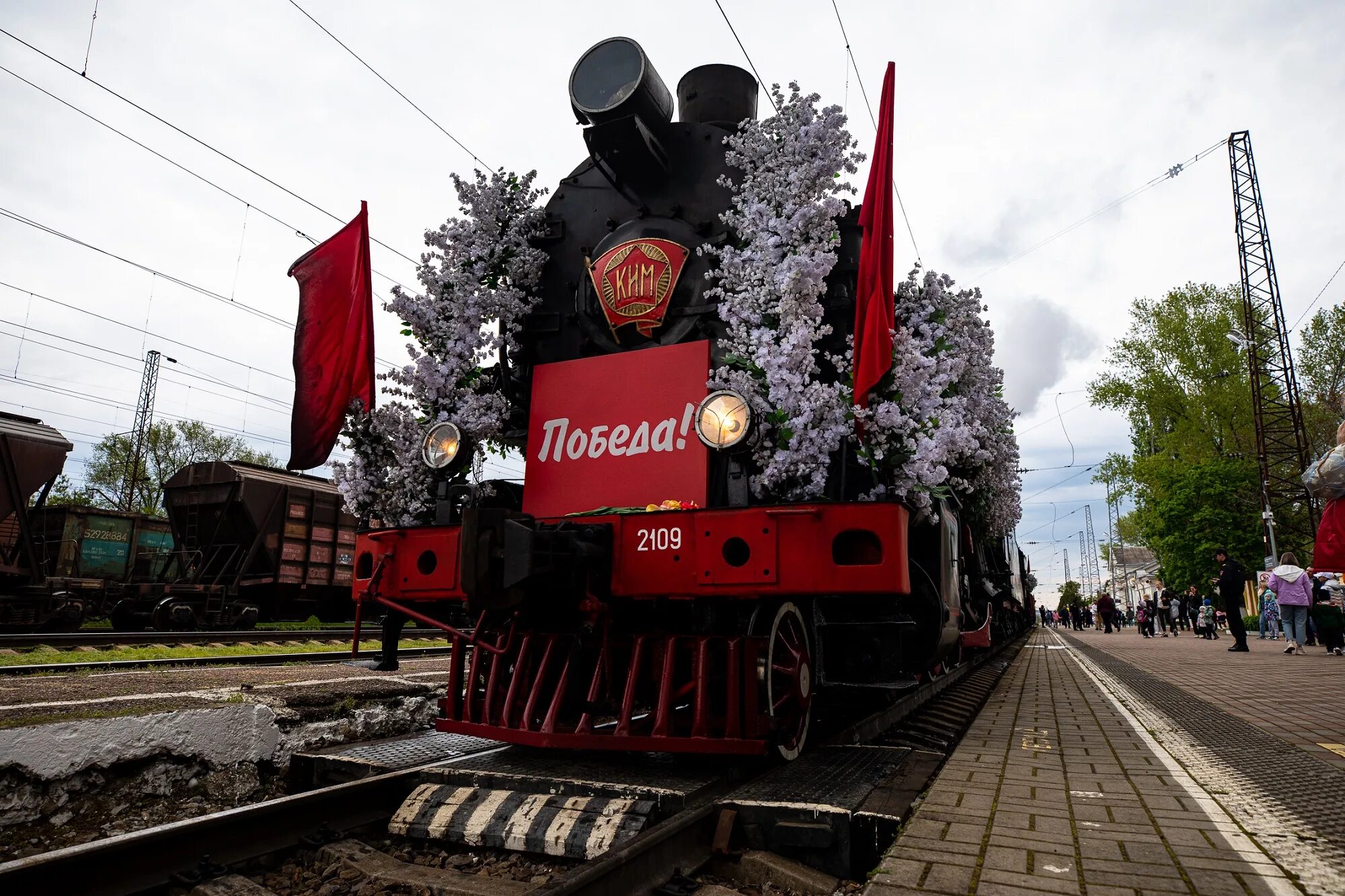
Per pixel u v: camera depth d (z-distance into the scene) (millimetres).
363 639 14188
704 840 3131
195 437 39375
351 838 3346
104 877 2574
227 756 4109
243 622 16312
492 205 5488
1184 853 2746
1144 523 32500
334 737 4758
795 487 4191
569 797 3385
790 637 4266
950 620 5668
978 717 6570
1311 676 9320
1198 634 25219
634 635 3980
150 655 9211
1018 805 3377
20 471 13625
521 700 4215
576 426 4902
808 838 2998
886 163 4668
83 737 3506
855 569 3539
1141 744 4918
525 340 5523
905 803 3199
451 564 4184
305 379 5676
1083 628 42188
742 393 4203
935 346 5617
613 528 3982
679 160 5277
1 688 4742
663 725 3607
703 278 4867
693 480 4426
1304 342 32250
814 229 4328
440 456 4723
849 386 4453
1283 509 29469
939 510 5473
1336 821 3143
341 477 5430
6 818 3230
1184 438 32688
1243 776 3971
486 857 3152
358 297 5762
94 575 17078
